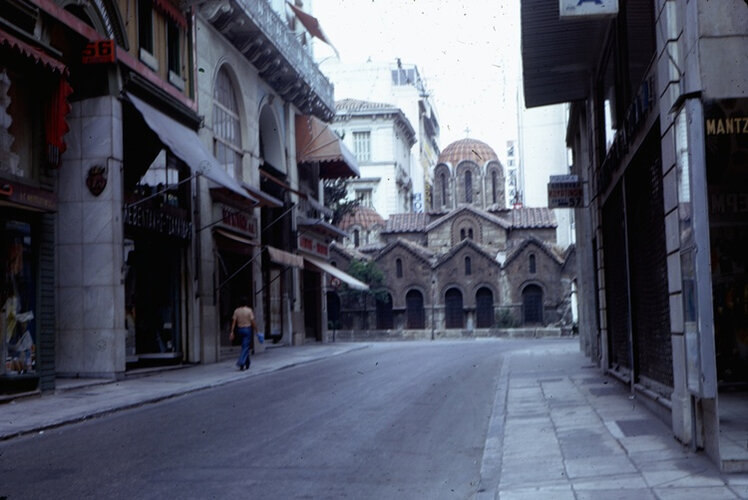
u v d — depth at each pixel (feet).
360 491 23.81
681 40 27.04
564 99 66.59
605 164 51.90
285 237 118.83
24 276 48.80
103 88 61.26
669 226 29.07
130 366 66.95
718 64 25.31
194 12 81.61
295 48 113.80
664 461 26.04
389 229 251.39
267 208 114.01
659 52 29.76
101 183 60.75
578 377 58.44
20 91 49.26
